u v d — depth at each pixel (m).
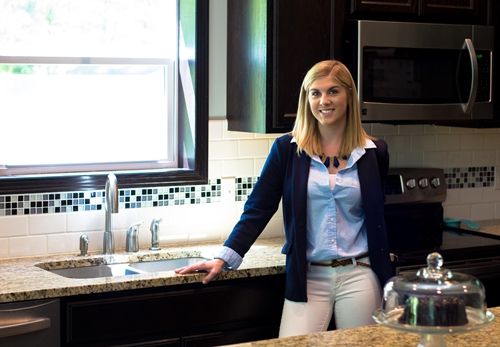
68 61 3.73
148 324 3.14
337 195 3.14
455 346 2.06
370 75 3.67
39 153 3.71
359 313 3.16
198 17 3.81
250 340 3.36
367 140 3.24
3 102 3.63
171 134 3.98
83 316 3.02
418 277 1.90
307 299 3.18
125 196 3.73
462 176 4.56
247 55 3.73
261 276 3.36
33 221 3.56
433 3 3.89
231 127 3.90
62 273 3.47
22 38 3.67
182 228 3.87
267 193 3.29
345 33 3.71
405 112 3.77
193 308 3.23
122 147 3.89
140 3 3.90
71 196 3.62
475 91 3.89
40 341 2.94
